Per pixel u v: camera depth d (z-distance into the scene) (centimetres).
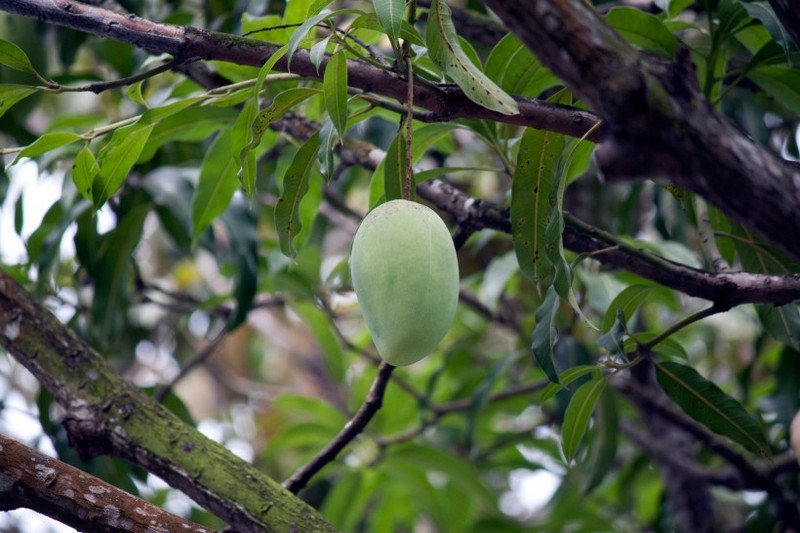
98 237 276
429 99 206
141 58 283
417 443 324
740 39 241
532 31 187
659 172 188
